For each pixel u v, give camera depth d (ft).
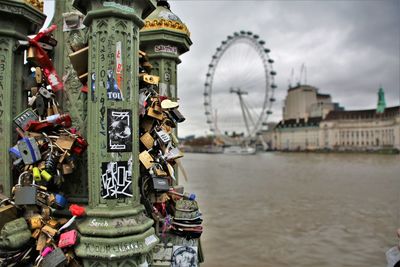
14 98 10.00
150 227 8.87
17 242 7.93
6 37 9.71
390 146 358.23
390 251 8.58
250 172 136.67
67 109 10.14
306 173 130.72
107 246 8.00
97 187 8.41
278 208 48.88
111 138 8.41
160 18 12.96
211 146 542.98
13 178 10.03
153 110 9.73
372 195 64.49
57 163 8.93
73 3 8.84
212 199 58.54
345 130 403.54
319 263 23.58
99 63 8.48
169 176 9.95
